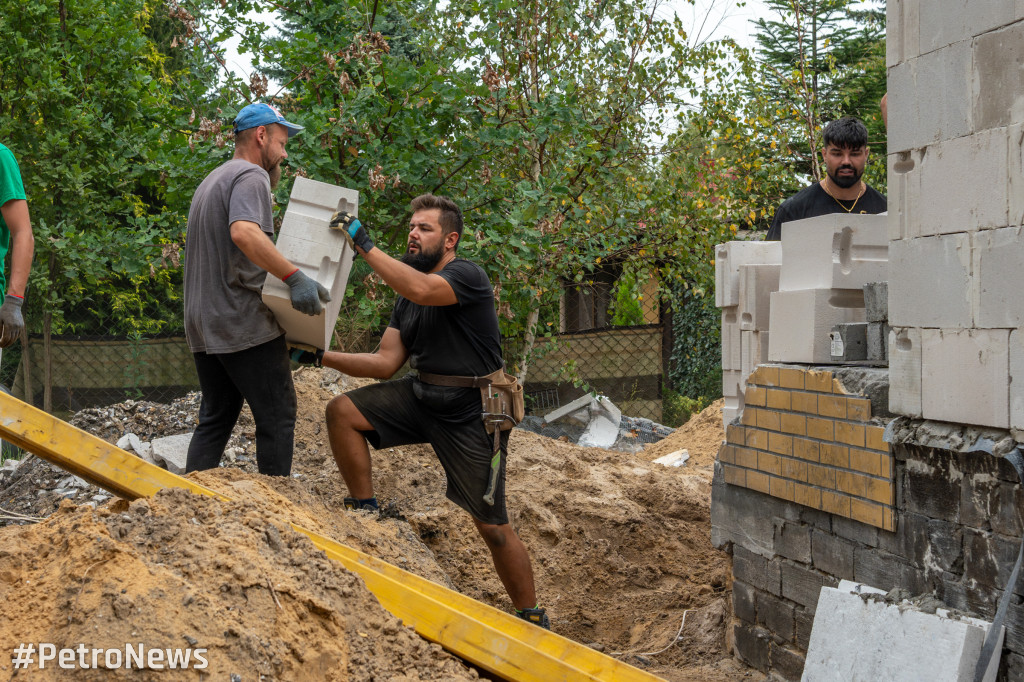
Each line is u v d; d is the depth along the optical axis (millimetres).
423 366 3920
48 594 2234
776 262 4746
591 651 2938
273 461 3703
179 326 10211
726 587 4941
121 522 2451
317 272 3564
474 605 2979
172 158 6871
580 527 5551
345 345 7293
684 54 9125
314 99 7109
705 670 4320
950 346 2977
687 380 11555
